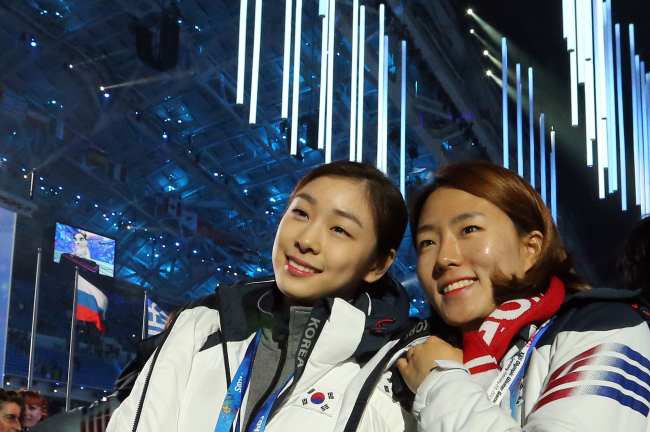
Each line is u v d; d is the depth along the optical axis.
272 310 1.58
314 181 1.56
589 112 4.75
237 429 1.36
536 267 1.33
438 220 1.39
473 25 14.04
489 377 1.21
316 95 14.81
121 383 1.60
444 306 1.36
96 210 17.78
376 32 12.21
